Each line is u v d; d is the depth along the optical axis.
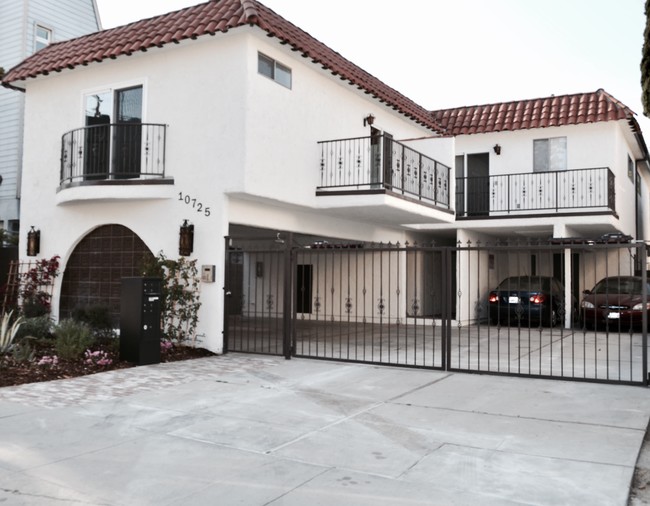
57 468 4.86
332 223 15.03
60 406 6.89
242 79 10.89
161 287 10.32
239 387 8.12
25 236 14.14
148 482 4.57
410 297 19.38
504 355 11.80
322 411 6.83
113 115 12.49
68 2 19.77
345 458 5.17
